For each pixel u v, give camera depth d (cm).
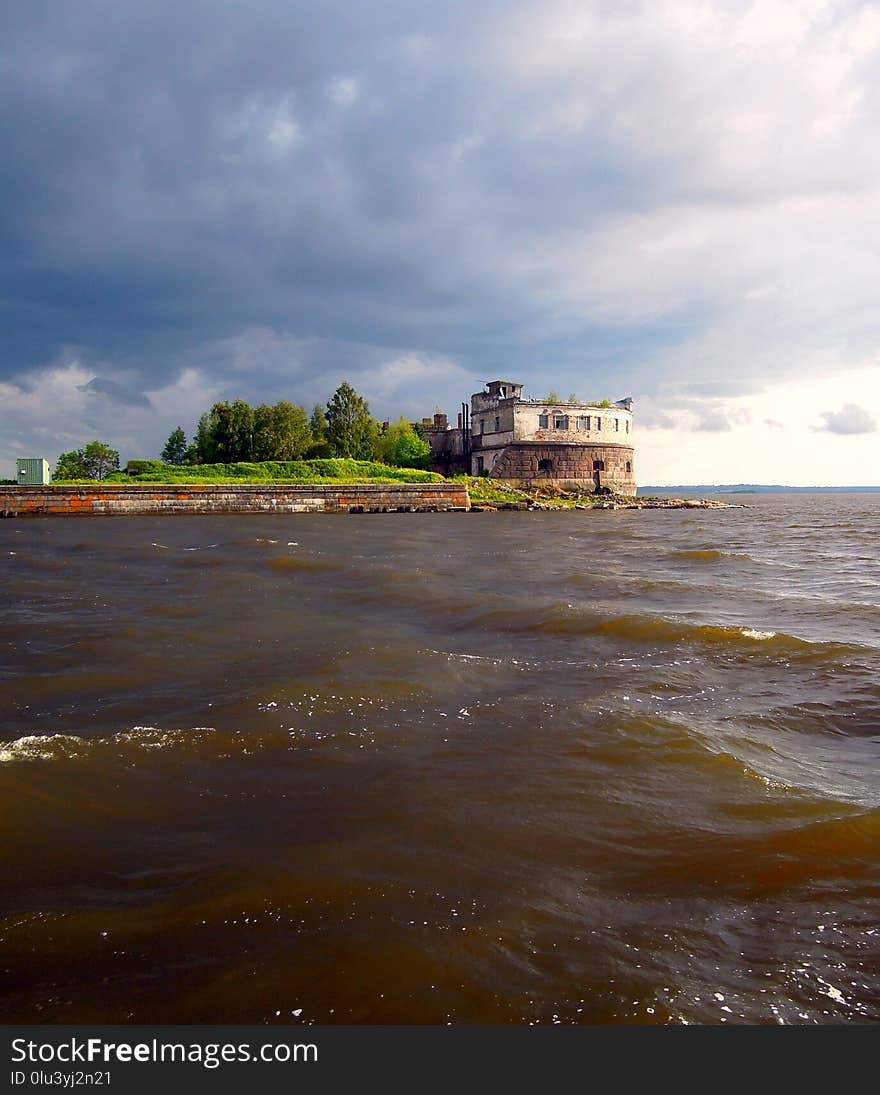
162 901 412
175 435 7806
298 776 587
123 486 4747
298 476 6131
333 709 744
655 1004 329
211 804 537
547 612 1240
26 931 384
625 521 5016
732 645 1030
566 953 365
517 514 5828
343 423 7469
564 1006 329
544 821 511
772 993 339
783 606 1372
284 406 6988
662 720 704
